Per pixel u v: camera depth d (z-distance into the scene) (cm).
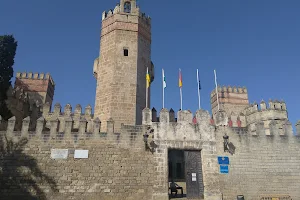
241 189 2014
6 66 3197
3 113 2752
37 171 1911
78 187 1895
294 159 2138
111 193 1905
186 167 2086
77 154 1977
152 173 1988
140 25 3039
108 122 2097
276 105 4706
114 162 1984
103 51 2928
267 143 2169
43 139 2006
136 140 2064
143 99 2792
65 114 3538
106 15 3161
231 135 2169
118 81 2703
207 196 1972
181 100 2312
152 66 3092
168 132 2117
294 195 2033
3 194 1834
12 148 1961
